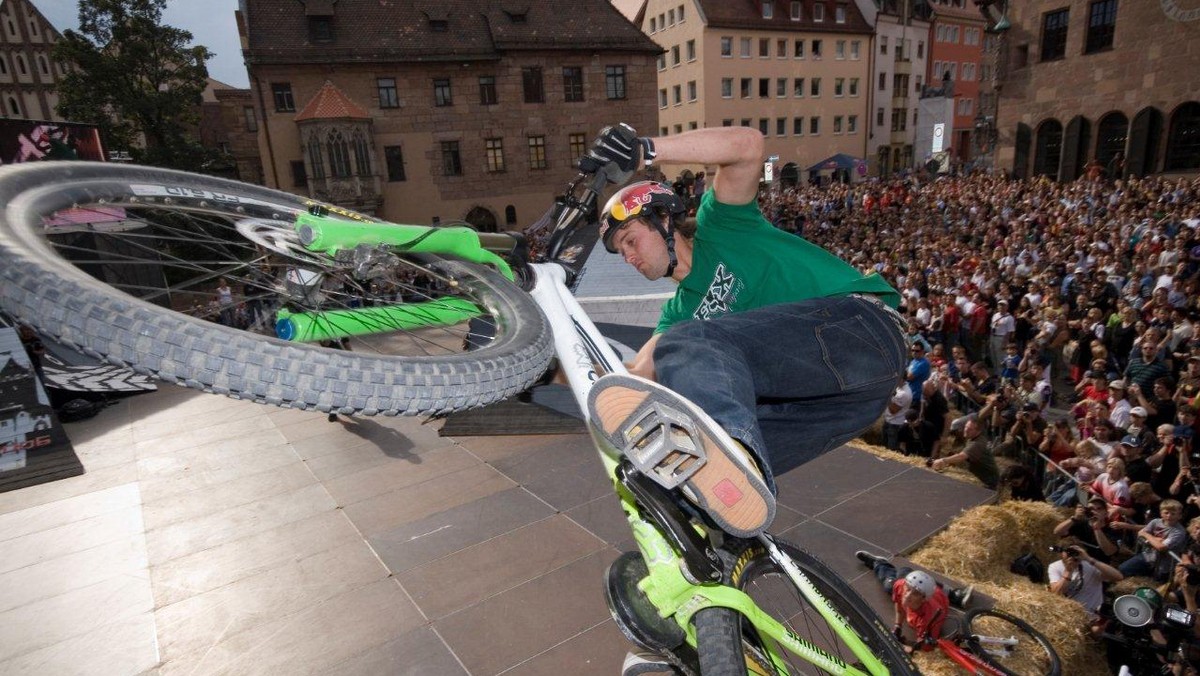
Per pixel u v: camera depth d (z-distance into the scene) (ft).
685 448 4.63
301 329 7.11
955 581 16.79
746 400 5.04
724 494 4.65
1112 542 18.83
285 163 105.50
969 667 13.92
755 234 6.73
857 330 6.14
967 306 38.19
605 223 6.76
